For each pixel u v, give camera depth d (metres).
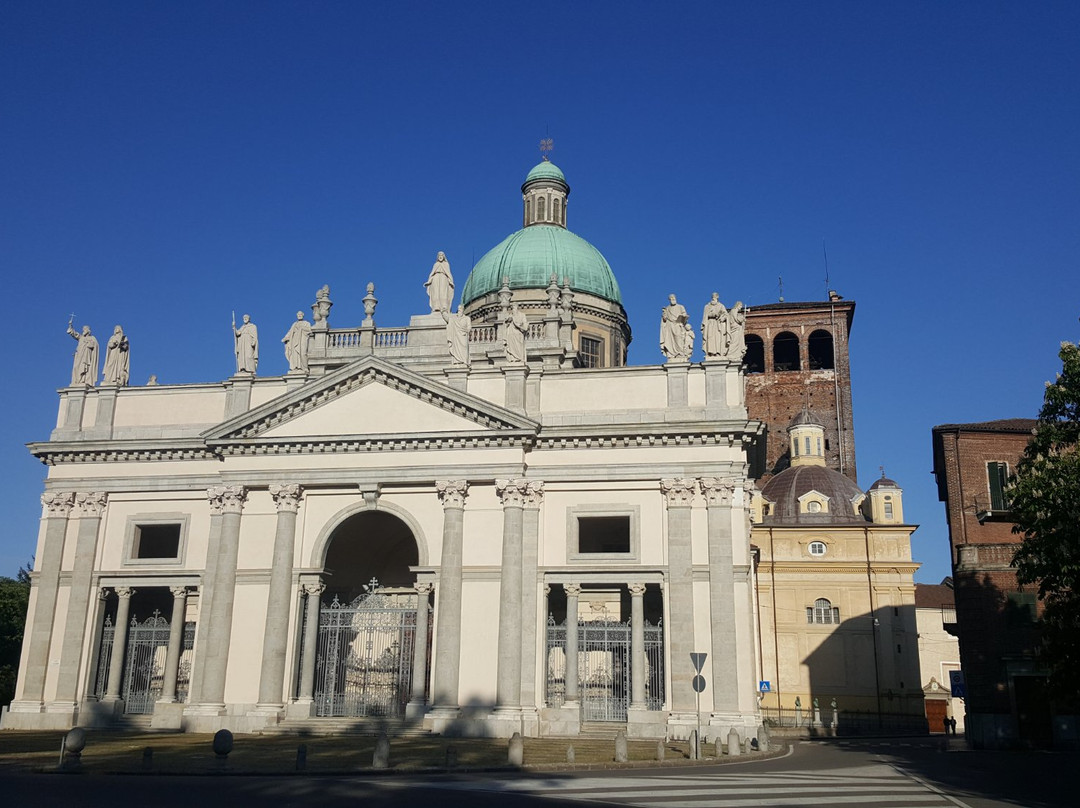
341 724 44.22
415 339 51.09
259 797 22.05
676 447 45.84
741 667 42.94
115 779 25.84
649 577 44.84
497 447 46.59
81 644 48.81
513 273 68.00
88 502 50.56
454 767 29.47
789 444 85.88
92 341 53.53
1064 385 34.97
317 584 47.16
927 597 96.00
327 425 48.16
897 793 24.92
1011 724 45.25
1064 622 34.41
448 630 44.69
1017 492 35.00
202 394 51.53
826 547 75.31
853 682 72.12
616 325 69.12
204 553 49.12
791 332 90.19
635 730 43.06
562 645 46.25
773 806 21.89
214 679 45.91
